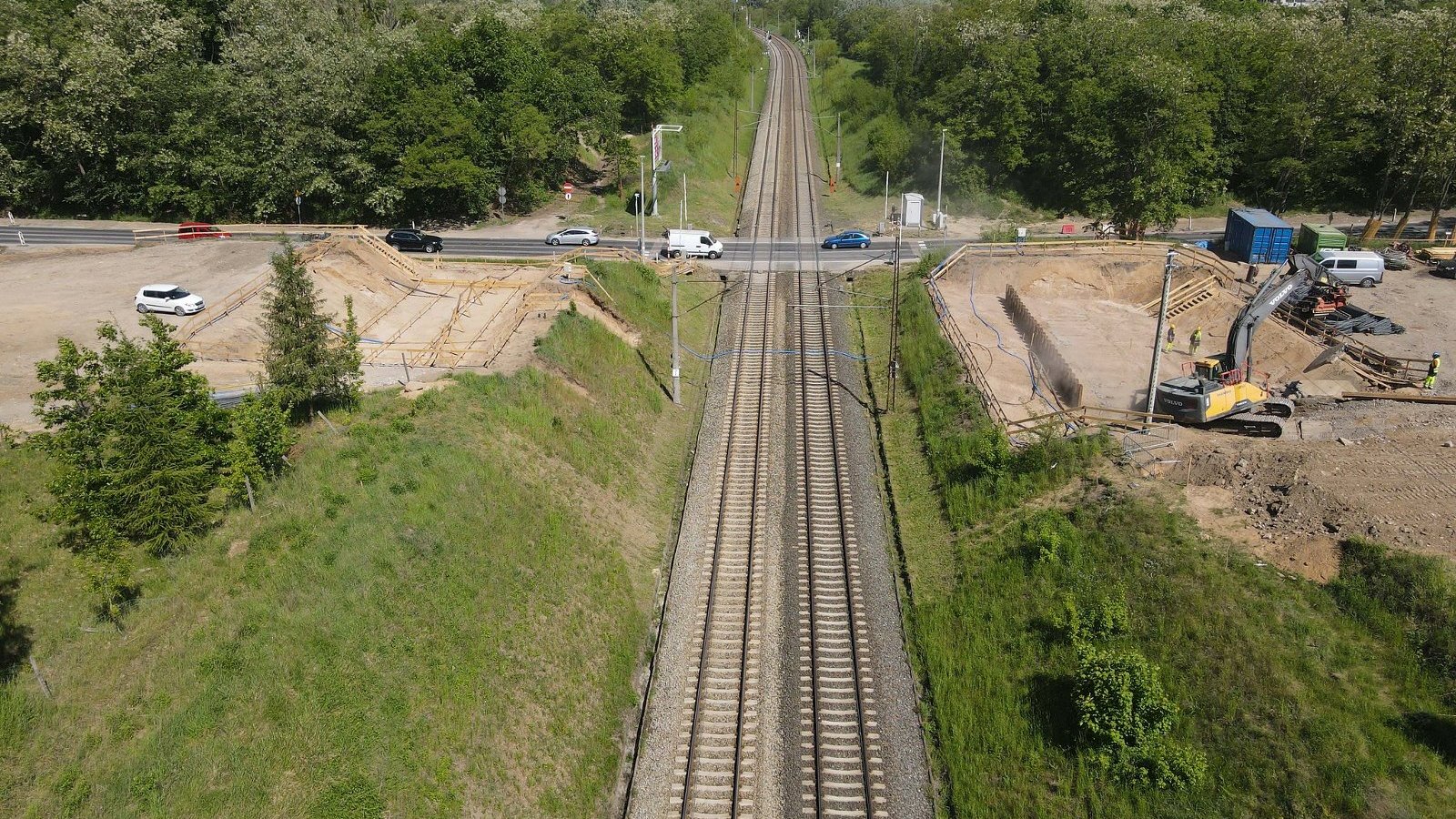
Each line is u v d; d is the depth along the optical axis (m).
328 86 74.25
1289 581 29.64
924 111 90.19
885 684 29.73
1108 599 29.94
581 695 28.14
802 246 72.62
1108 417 43.09
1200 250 63.75
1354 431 38.53
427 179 72.75
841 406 46.81
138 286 54.53
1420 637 26.83
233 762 21.58
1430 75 73.88
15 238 68.06
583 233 71.00
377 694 24.27
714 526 37.34
